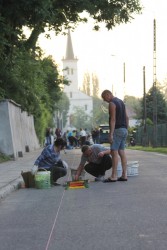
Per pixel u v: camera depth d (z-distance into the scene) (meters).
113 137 13.14
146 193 10.87
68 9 26.89
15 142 27.02
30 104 34.41
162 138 42.41
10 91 30.08
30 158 26.70
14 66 29.12
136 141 59.22
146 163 21.11
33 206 9.84
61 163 13.49
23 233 7.24
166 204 9.26
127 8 28.06
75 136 49.19
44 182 12.78
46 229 7.44
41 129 52.88
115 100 13.15
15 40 25.59
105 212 8.66
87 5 26.00
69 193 11.48
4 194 11.41
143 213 8.38
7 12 21.94
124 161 13.48
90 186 12.58
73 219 8.14
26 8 21.59
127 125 13.33
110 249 6.05
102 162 13.47
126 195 10.67
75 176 13.01
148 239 6.48
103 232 7.02
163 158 25.52
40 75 41.00
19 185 13.40
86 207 9.30
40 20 23.14
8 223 8.14
